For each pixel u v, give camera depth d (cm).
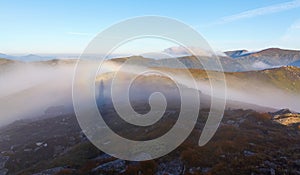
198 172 1387
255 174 1321
